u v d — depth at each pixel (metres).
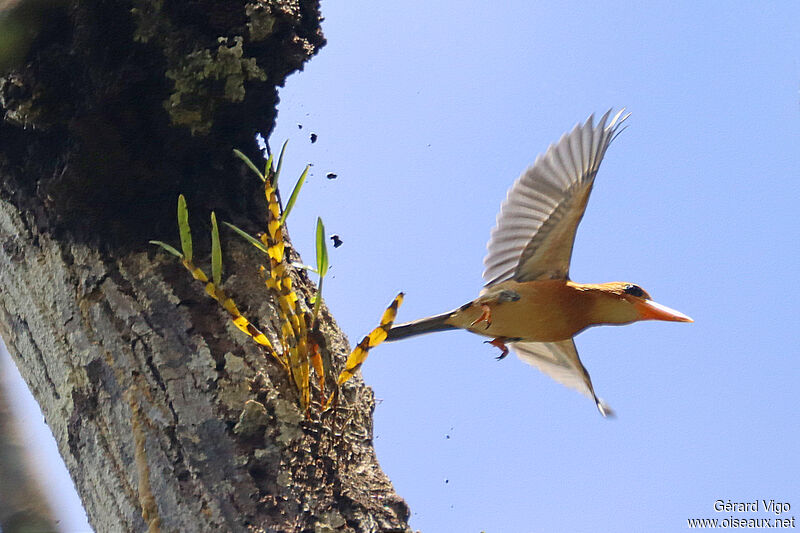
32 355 6.53
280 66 7.04
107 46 6.43
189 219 6.88
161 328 6.24
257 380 6.04
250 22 6.66
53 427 6.36
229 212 7.04
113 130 6.48
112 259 6.55
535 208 7.73
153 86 6.62
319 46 7.54
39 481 5.58
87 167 6.45
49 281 6.55
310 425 6.00
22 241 6.73
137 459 5.83
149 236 6.69
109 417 6.05
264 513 5.52
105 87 6.42
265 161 7.46
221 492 5.61
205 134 6.82
